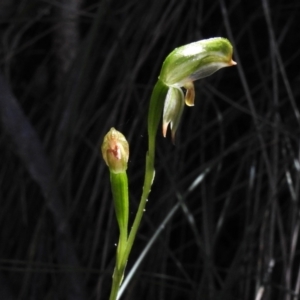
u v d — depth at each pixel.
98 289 0.55
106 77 0.59
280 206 0.61
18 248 0.61
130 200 0.60
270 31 0.57
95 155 0.57
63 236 0.56
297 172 0.55
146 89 0.59
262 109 0.60
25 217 0.59
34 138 0.56
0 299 0.56
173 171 0.58
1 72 0.61
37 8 0.66
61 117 0.61
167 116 0.39
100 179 0.58
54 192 0.56
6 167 0.63
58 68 0.63
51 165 0.58
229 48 0.39
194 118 0.64
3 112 0.55
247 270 0.54
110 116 0.58
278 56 0.56
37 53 0.70
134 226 0.39
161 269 0.57
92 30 0.54
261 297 0.53
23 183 0.61
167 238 0.57
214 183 0.58
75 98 0.56
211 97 0.59
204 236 0.56
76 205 0.58
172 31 0.59
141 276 0.58
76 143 0.58
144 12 0.61
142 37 0.63
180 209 0.60
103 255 0.56
